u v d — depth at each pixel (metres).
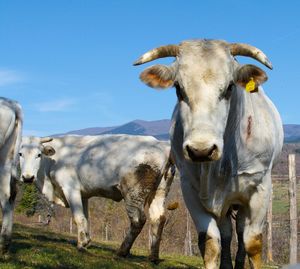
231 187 6.34
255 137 6.35
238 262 7.77
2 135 8.83
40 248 10.71
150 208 12.09
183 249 25.89
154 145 12.02
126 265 10.53
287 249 19.77
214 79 5.38
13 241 11.60
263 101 6.86
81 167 12.71
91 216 35.41
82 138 13.32
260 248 6.60
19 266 8.28
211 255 6.18
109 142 12.57
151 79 5.76
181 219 27.22
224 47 5.69
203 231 6.27
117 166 12.05
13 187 8.87
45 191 13.44
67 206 13.40
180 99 5.54
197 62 5.48
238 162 6.27
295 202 15.62
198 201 6.36
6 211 8.78
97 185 12.45
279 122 7.57
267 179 6.53
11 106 9.02
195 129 5.12
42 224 34.94
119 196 12.45
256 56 5.78
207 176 5.94
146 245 27.78
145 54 5.89
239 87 6.08
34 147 13.24
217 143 5.04
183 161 6.42
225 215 7.43
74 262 9.88
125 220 33.16
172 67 5.70
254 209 6.54
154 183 11.83
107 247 15.02
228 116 6.02
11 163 8.93
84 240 12.34
